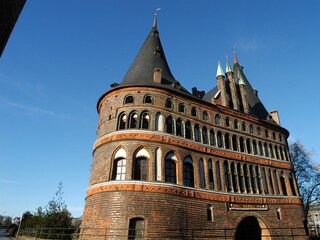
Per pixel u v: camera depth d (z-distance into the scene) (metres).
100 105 30.62
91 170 26.58
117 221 21.14
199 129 29.22
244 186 29.78
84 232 22.94
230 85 36.78
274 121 39.62
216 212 25.89
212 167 28.25
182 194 24.14
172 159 25.56
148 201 22.20
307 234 32.78
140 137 24.73
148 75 30.73
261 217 29.27
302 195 49.97
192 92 38.50
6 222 148.00
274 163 34.75
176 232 22.27
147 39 36.66
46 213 37.22
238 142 32.09
